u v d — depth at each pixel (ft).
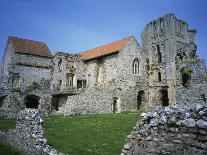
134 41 191.42
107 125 90.89
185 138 30.32
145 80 192.34
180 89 174.40
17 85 187.11
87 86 202.90
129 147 37.29
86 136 74.79
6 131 79.46
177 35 216.33
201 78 176.76
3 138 75.31
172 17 216.95
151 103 194.59
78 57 206.90
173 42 212.23
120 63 181.16
